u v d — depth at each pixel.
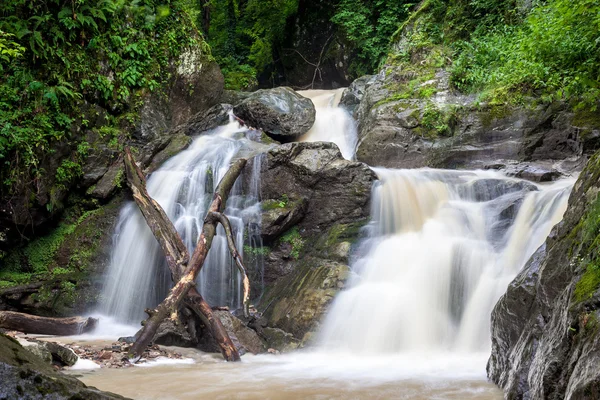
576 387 3.23
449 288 7.78
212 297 9.38
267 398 4.86
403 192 9.59
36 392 2.94
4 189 10.20
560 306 4.04
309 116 13.22
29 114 10.61
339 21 18.69
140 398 4.89
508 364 5.02
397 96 12.49
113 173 11.12
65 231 10.86
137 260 9.89
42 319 8.52
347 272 8.41
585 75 9.86
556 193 8.18
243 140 11.93
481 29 13.69
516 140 10.88
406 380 5.57
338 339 7.54
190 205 10.37
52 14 11.34
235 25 20.98
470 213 8.84
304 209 9.85
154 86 12.73
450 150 11.26
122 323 9.61
